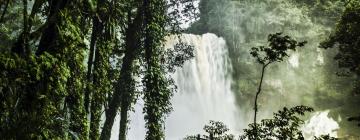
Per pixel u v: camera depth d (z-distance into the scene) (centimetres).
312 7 7006
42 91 919
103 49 1617
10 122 855
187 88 5866
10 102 854
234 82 6419
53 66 940
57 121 980
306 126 5991
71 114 1204
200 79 6041
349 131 5697
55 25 954
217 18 6819
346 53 4156
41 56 906
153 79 2367
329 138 1505
